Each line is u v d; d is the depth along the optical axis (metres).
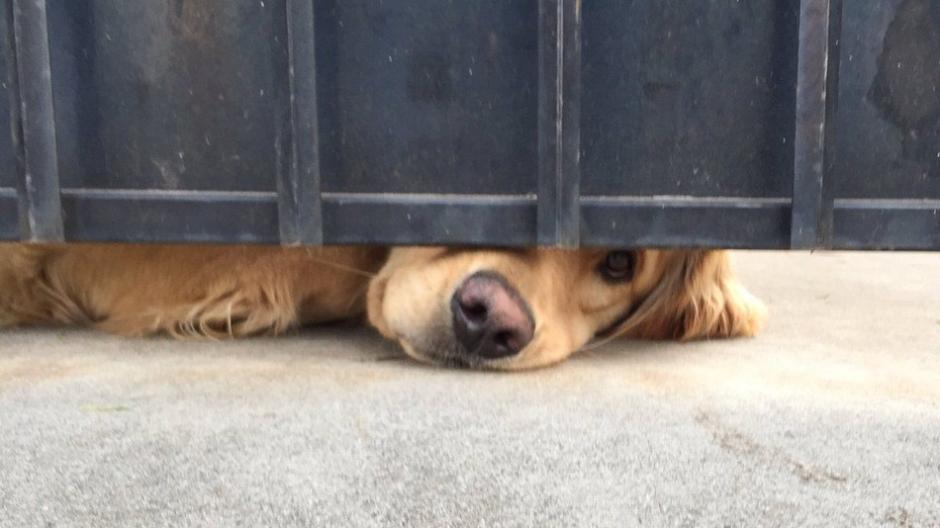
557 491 1.11
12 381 1.55
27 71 1.47
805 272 3.96
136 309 2.03
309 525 1.00
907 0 1.46
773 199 1.54
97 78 1.52
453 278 1.72
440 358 1.75
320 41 1.50
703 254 2.35
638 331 2.36
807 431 1.38
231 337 2.03
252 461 1.17
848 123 1.51
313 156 1.51
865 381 1.77
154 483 1.10
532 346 1.77
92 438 1.24
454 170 1.55
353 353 1.89
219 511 1.03
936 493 1.15
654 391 1.62
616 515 1.05
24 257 2.05
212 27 1.50
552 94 1.48
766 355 2.11
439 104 1.53
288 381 1.58
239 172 1.55
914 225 1.52
